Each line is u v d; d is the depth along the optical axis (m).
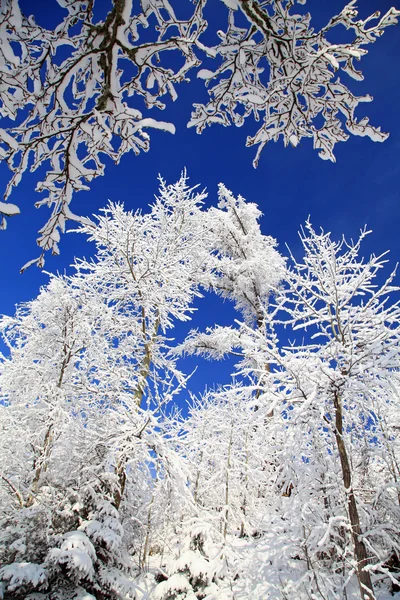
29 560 5.50
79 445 6.75
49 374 6.87
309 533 4.65
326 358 4.86
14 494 6.05
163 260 7.99
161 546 9.24
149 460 6.23
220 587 6.68
